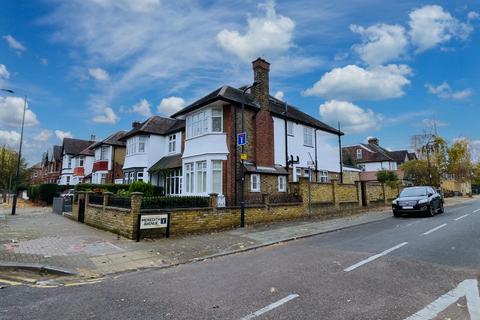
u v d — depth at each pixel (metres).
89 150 45.78
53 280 6.48
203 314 4.44
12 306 4.91
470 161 46.50
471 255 7.50
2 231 12.36
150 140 27.44
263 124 19.89
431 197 16.75
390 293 5.11
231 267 7.20
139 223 10.65
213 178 18.33
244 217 13.93
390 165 50.44
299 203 16.62
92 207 14.78
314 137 24.88
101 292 5.61
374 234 11.06
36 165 72.81
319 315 4.30
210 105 18.81
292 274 6.34
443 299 4.82
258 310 4.52
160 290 5.62
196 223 12.22
